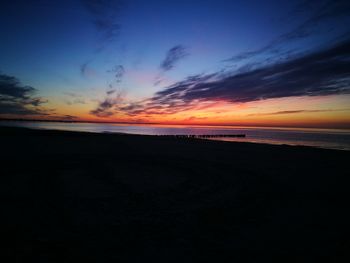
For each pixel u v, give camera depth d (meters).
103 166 11.15
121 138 29.77
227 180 8.76
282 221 4.95
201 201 6.27
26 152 14.70
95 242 3.88
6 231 4.18
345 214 5.39
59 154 14.59
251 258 3.49
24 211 5.20
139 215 5.16
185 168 11.03
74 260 3.32
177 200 6.33
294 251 3.72
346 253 3.68
